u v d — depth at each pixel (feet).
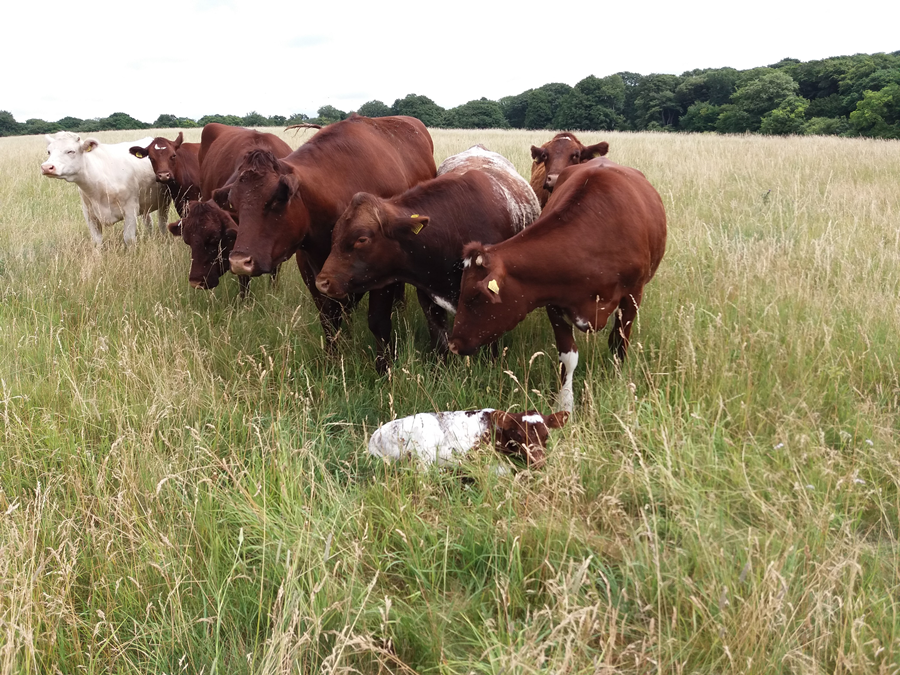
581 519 10.34
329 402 14.38
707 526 9.48
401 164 18.51
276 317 18.31
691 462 11.09
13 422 12.72
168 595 8.66
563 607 7.80
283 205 14.60
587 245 12.92
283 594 8.31
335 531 9.78
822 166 41.14
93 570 9.25
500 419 12.03
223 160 22.35
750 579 8.48
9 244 26.43
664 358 14.79
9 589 8.29
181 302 19.97
